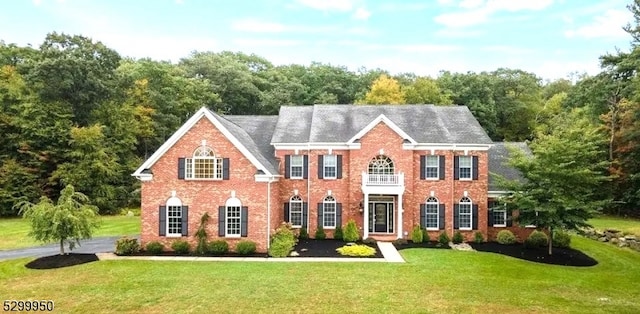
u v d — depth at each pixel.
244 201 29.45
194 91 65.81
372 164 35.62
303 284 20.78
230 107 72.06
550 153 29.45
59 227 25.44
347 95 76.50
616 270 26.92
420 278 22.22
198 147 29.72
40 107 49.56
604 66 45.12
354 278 22.05
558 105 71.44
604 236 37.69
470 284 21.34
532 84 70.62
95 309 17.08
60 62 49.25
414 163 35.84
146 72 61.44
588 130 31.69
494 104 65.06
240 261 26.33
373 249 29.81
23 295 18.84
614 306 18.45
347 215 36.00
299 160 36.69
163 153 29.75
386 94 64.44
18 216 47.91
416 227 34.44
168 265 24.83
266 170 29.34
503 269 24.98
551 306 18.22
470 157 36.03
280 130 38.09
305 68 88.19
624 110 48.00
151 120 60.09
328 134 36.88
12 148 50.50
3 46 58.66
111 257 27.22
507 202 31.27
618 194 48.66
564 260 28.88
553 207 28.70
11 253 28.67
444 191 35.69
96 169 50.34
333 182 36.16
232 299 18.38
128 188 55.19
